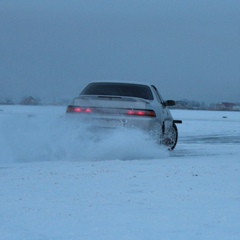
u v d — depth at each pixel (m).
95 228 10.40
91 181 15.66
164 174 17.06
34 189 14.44
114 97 23.75
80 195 13.59
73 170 17.98
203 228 10.41
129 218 11.18
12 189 14.48
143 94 25.89
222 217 11.30
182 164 19.86
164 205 12.44
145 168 18.53
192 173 17.31
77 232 10.12
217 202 12.79
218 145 33.38
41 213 11.66
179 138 41.16
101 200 12.97
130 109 23.52
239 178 16.34
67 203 12.64
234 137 42.50
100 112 23.62
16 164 20.25
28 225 10.66
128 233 10.02
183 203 12.65
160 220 11.02
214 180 15.93
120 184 15.16
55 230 10.27
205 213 11.64
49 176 16.67
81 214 11.54
